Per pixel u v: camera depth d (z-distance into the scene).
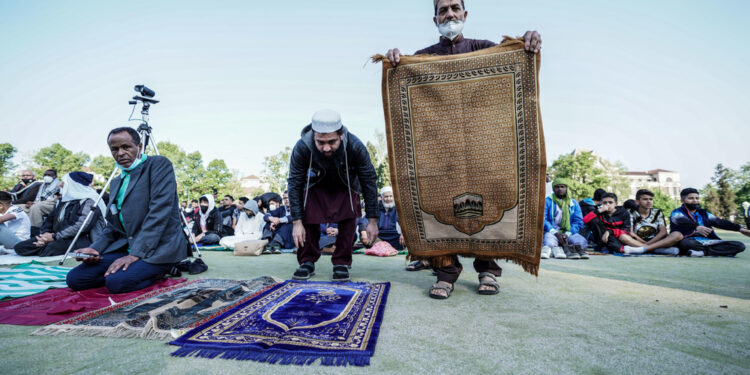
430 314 1.94
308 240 3.24
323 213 3.06
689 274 3.50
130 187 2.78
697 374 1.19
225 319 1.76
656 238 5.98
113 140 2.71
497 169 2.37
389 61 2.51
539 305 2.15
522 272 3.50
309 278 3.18
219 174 50.31
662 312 1.98
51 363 1.28
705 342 1.50
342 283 2.77
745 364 1.27
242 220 7.67
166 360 1.31
